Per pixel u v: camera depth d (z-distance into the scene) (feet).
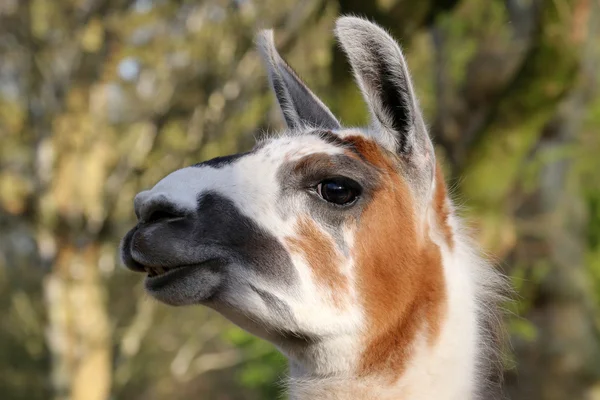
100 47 80.23
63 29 79.41
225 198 22.76
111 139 82.38
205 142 78.84
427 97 55.42
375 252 23.52
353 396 23.77
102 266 89.66
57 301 82.43
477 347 24.72
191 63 79.82
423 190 24.41
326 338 23.29
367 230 23.48
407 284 23.84
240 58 76.59
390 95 24.39
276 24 71.26
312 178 23.31
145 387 147.74
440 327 24.04
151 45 81.15
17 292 134.41
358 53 24.02
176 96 81.10
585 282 55.42
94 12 79.10
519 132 50.14
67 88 79.92
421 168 24.41
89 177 81.10
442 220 25.21
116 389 101.55
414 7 45.88
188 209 22.39
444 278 24.39
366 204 23.56
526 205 55.06
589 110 58.49
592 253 69.00
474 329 24.72
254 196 22.91
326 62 60.13
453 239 25.35
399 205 23.99
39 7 78.54
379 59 24.13
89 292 83.20
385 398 23.72
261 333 23.68
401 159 24.39
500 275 27.20
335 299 23.04
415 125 24.18
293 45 62.75
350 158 23.68
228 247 22.50
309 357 23.82
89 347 82.99
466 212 35.27
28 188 81.56
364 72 24.13
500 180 49.90
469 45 53.21
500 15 52.06
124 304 107.96
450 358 23.99
